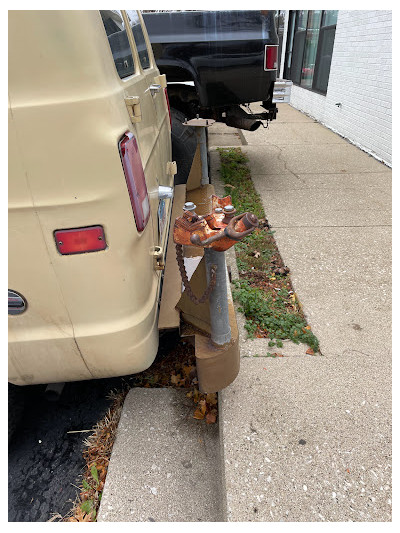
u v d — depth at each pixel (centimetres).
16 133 127
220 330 181
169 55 411
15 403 196
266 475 172
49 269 147
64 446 212
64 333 160
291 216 423
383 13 547
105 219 141
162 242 240
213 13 399
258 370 228
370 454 181
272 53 421
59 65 122
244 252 359
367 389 215
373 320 270
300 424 195
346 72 684
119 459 196
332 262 339
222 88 429
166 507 176
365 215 421
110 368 171
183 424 214
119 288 155
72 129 128
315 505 162
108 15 167
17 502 187
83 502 185
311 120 864
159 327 195
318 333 259
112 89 136
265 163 591
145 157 188
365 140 632
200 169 357
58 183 134
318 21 834
